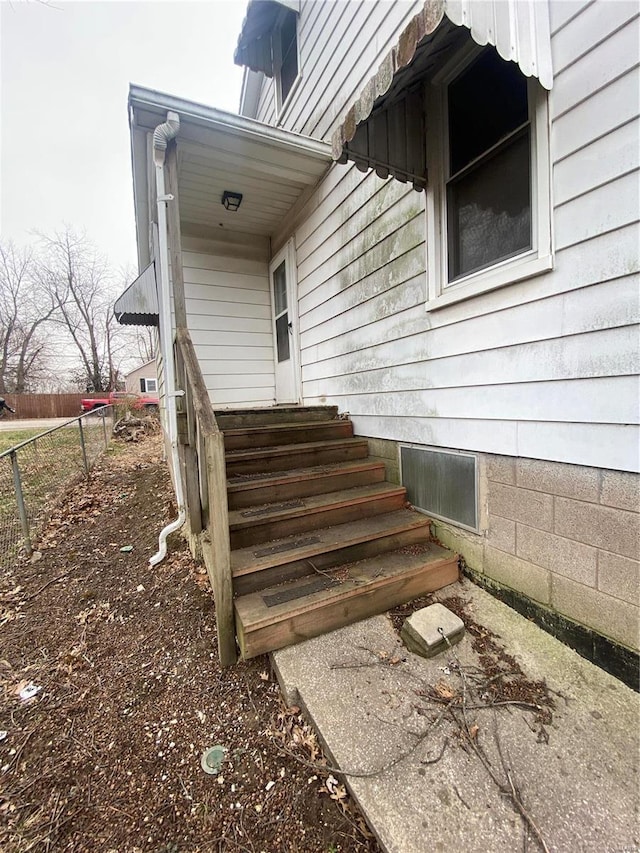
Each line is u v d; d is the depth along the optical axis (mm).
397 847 1135
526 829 1157
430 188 2490
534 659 1825
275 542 2395
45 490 4961
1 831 1306
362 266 3330
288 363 4902
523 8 1658
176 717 1732
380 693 1668
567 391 1830
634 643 1648
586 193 1681
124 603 2686
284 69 5000
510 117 2025
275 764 1491
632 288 1562
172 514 4113
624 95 1528
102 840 1273
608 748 1387
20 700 1874
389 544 2557
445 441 2588
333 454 3246
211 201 4199
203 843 1254
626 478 1642
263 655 2059
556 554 1940
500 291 2119
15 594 2871
